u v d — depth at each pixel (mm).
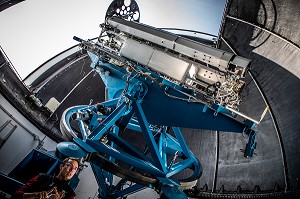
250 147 4758
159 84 5359
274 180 7633
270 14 6930
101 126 5496
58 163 5781
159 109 5770
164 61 5582
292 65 6789
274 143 7777
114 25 6535
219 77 5113
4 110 7500
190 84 5305
